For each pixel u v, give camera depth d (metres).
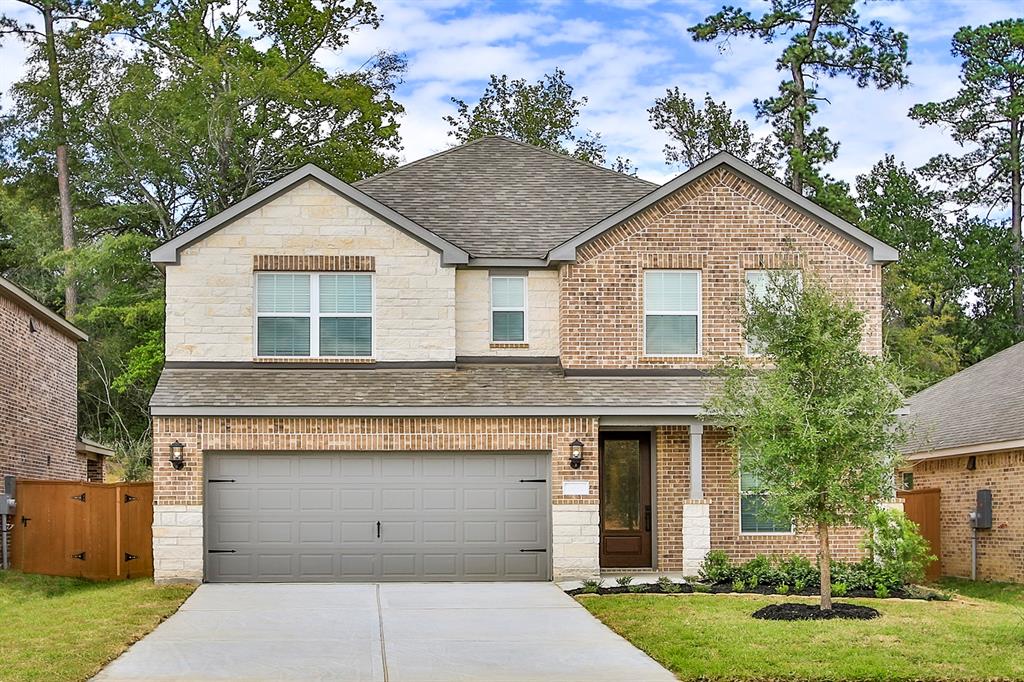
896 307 53.12
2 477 26.69
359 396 23.73
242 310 24.77
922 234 54.22
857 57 49.47
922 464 31.55
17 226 50.22
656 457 25.16
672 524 25.03
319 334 25.00
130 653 15.91
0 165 51.62
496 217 27.33
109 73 49.25
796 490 17.98
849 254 25.61
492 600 20.83
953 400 32.69
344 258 25.00
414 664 15.21
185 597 21.17
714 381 24.86
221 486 23.53
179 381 24.00
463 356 25.66
